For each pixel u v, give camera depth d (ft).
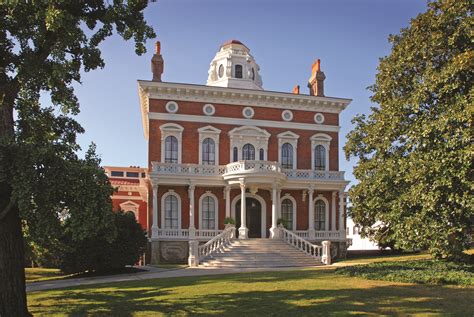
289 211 117.39
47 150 33.37
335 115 122.83
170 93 110.83
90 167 35.58
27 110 46.91
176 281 56.34
